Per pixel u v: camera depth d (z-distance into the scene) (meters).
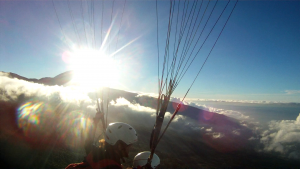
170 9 2.99
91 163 2.93
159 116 2.88
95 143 3.66
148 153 3.68
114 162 2.84
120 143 2.94
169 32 2.99
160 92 2.96
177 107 2.79
